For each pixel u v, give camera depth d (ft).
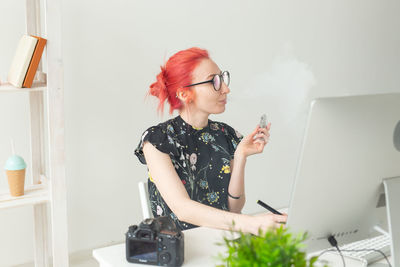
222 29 10.30
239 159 5.65
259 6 10.71
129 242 4.07
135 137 9.64
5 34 8.09
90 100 9.02
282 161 11.82
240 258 2.77
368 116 3.57
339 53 12.26
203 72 5.42
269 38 11.00
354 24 12.39
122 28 9.12
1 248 8.54
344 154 3.56
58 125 6.87
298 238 2.86
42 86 6.86
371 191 3.86
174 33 9.73
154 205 5.63
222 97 5.53
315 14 11.62
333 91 12.37
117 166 9.53
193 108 5.61
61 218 7.09
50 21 6.57
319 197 3.61
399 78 13.71
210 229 4.83
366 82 13.00
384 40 13.12
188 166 5.52
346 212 3.81
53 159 6.91
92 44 8.87
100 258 4.22
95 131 9.18
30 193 7.13
